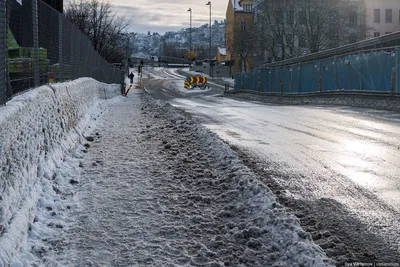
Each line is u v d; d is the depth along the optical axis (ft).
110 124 45.55
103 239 15.79
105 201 19.92
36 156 20.18
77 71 50.60
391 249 15.34
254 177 22.08
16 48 24.29
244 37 241.35
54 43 36.19
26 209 16.25
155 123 46.91
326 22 186.70
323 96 96.43
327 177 24.89
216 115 64.13
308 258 13.51
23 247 14.49
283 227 15.83
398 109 63.77
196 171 25.27
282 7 195.93
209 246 15.38
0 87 18.62
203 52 504.43
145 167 26.07
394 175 25.27
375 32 232.73
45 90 26.05
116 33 172.76
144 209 18.95
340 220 18.13
